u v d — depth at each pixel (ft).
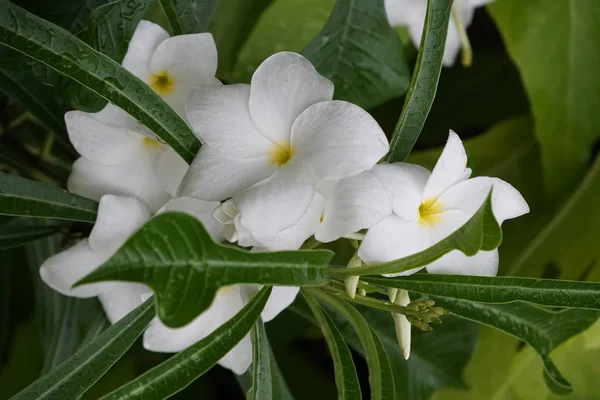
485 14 3.09
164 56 2.29
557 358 2.83
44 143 2.65
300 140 2.17
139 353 2.93
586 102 2.84
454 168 2.18
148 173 2.34
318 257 2.05
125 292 2.35
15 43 2.15
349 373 2.21
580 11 2.78
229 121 2.18
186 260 1.96
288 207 2.12
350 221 2.13
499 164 3.05
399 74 2.50
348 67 2.49
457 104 3.13
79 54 2.16
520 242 2.96
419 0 2.64
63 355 2.48
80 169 2.35
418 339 2.71
